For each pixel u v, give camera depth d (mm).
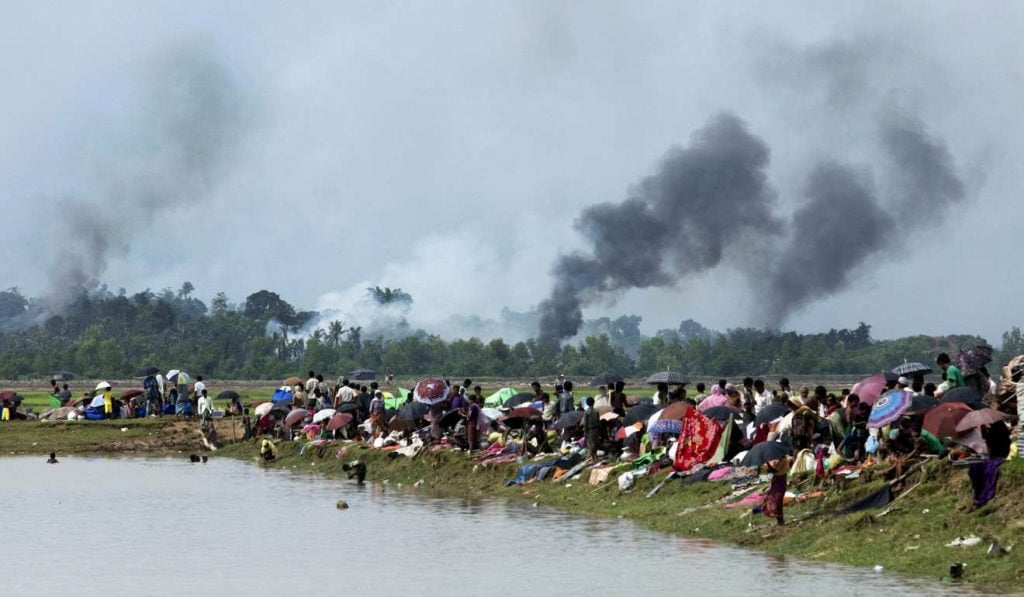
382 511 60344
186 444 106750
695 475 54219
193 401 118125
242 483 76562
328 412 89000
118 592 38906
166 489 72750
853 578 37094
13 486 74875
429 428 79875
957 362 50000
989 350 49719
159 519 58156
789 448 45062
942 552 37781
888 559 38781
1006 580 34594
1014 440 43250
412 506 62125
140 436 108312
